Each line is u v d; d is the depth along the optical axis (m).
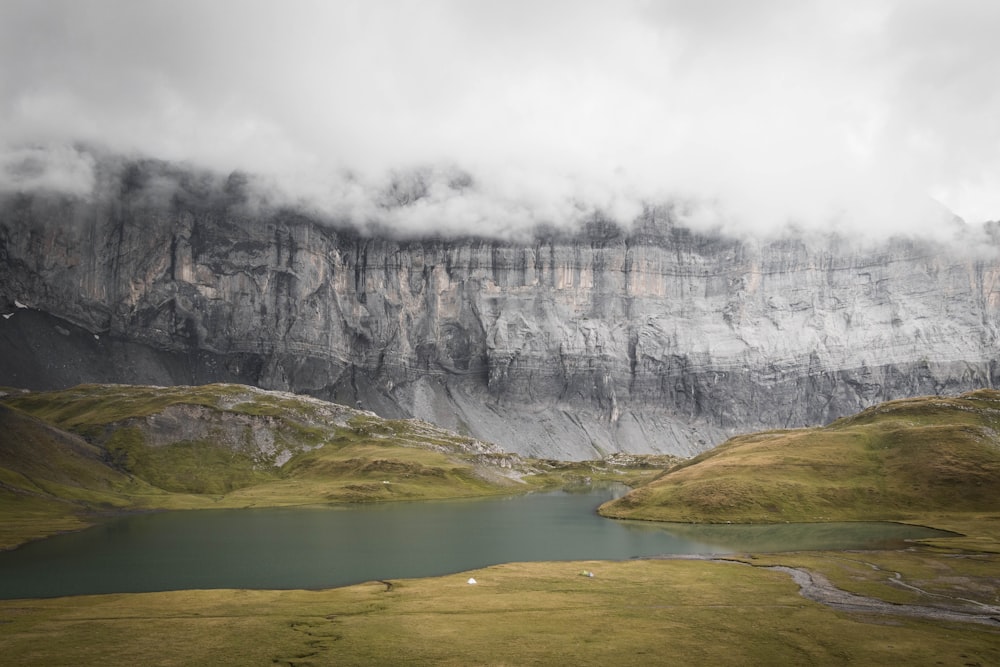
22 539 158.25
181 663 63.66
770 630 76.88
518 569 117.19
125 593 99.56
